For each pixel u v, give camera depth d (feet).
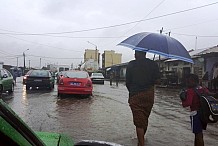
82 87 48.19
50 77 65.31
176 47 15.78
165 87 106.42
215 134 24.03
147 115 16.17
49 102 41.14
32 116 28.66
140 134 15.88
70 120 27.14
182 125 27.14
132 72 16.38
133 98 16.15
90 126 24.64
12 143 3.10
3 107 2.97
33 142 3.50
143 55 16.44
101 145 6.10
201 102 15.80
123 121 27.68
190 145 19.40
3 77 50.49
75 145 6.24
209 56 82.07
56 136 6.48
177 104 47.39
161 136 22.00
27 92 58.70
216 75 83.41
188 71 102.01
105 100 47.44
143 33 16.66
